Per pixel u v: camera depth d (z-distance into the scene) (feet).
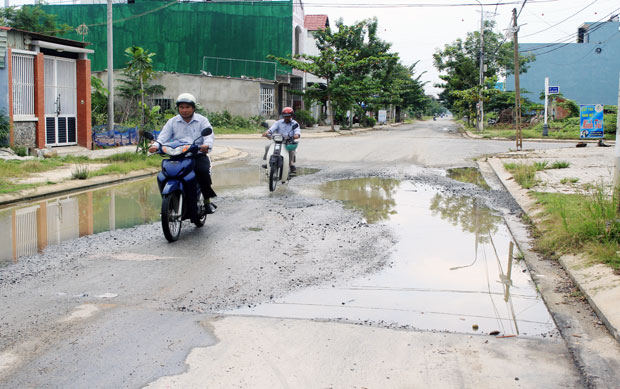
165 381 11.59
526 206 31.94
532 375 12.06
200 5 133.49
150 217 29.25
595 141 94.32
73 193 37.32
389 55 149.07
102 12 132.87
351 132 132.16
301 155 65.67
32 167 44.14
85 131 61.00
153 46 134.10
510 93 160.45
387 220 28.94
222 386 11.42
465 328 14.76
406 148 76.95
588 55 172.65
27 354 12.78
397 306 16.39
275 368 12.24
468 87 168.66
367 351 13.19
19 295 16.89
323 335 14.10
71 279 18.57
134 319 14.99
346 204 33.53
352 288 17.99
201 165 25.21
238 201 34.42
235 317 15.26
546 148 79.51
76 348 13.12
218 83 119.55
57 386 11.34
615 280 16.85
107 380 11.60
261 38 134.72
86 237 24.64
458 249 23.22
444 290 17.93
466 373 12.12
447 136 116.88
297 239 24.58
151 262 20.75
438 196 36.99
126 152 54.34
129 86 114.32
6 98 50.44
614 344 13.55
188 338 13.76
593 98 173.88
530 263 20.80
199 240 24.34
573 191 35.50
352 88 127.03
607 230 20.99
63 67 58.85
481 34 137.28
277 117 134.31
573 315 15.47
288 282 18.45
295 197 35.99
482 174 49.55
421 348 13.41
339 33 141.79
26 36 53.16
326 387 11.43
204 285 18.03
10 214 29.84
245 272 19.54
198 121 25.31
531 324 15.08
